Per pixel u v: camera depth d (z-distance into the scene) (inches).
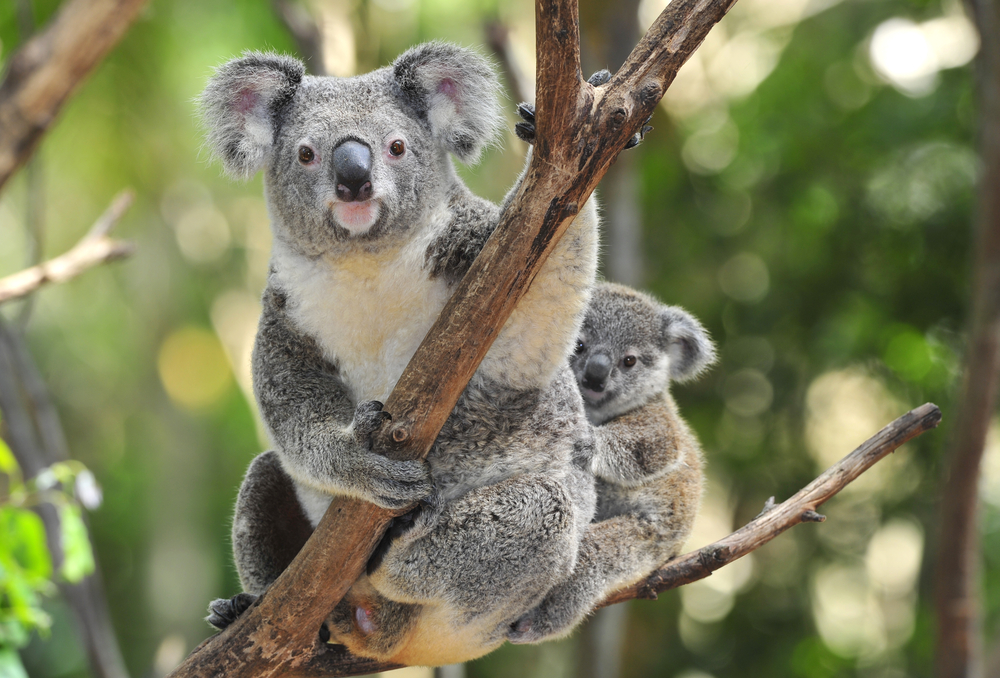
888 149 621.6
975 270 385.7
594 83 201.2
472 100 247.6
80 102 606.9
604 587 279.9
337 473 211.2
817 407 664.4
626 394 365.1
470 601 235.5
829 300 647.8
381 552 226.2
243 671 227.8
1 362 375.9
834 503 663.8
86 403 863.7
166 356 820.6
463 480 238.7
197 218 767.7
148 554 791.7
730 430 683.4
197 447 815.1
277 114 244.4
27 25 315.6
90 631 377.7
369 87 242.5
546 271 212.4
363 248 231.0
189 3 613.0
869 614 708.7
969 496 391.2
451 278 233.6
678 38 190.5
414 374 202.7
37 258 358.0
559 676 733.3
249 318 824.9
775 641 685.3
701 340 388.2
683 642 722.2
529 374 231.9
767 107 666.2
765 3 724.7
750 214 679.1
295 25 442.3
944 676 401.7
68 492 337.4
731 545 278.1
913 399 610.2
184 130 631.8
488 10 567.5
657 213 690.8
